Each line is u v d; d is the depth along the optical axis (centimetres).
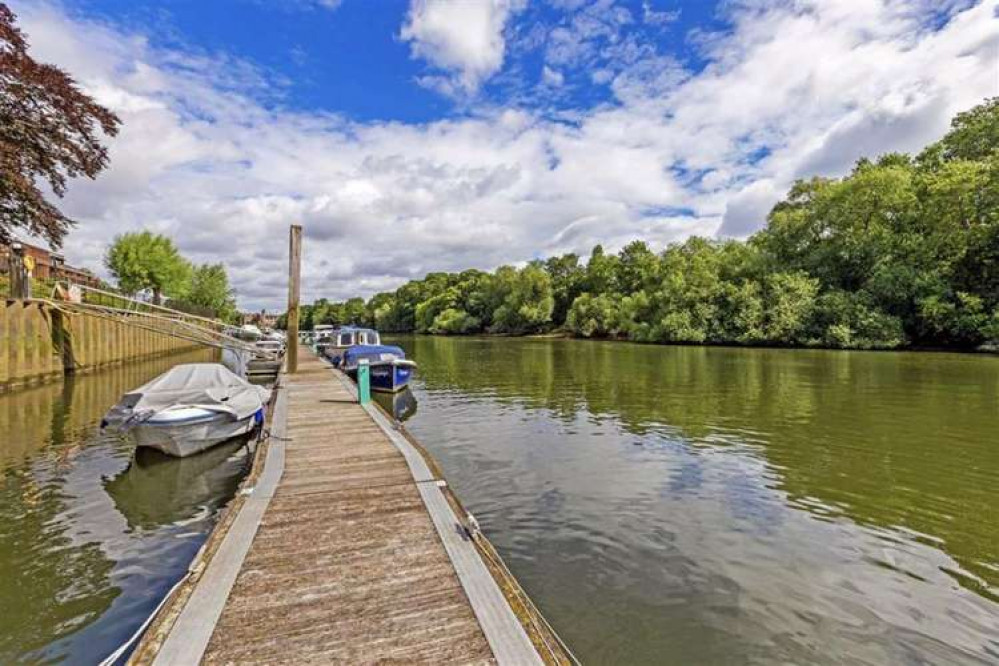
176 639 360
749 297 4838
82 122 1845
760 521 734
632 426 1344
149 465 982
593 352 4147
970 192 3972
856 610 516
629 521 735
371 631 373
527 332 7988
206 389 1148
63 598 525
